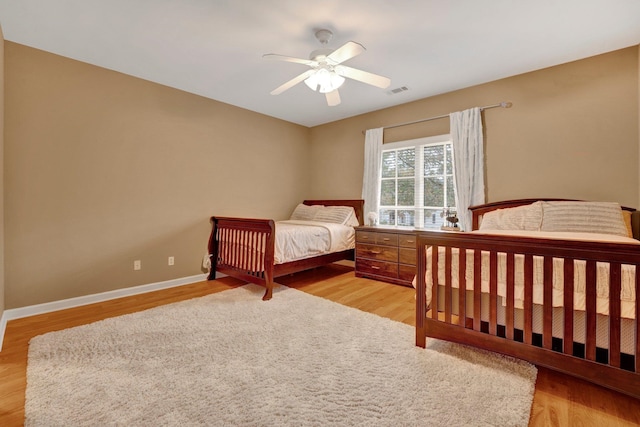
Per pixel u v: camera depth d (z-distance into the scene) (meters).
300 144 5.27
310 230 3.73
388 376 1.67
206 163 3.93
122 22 2.31
